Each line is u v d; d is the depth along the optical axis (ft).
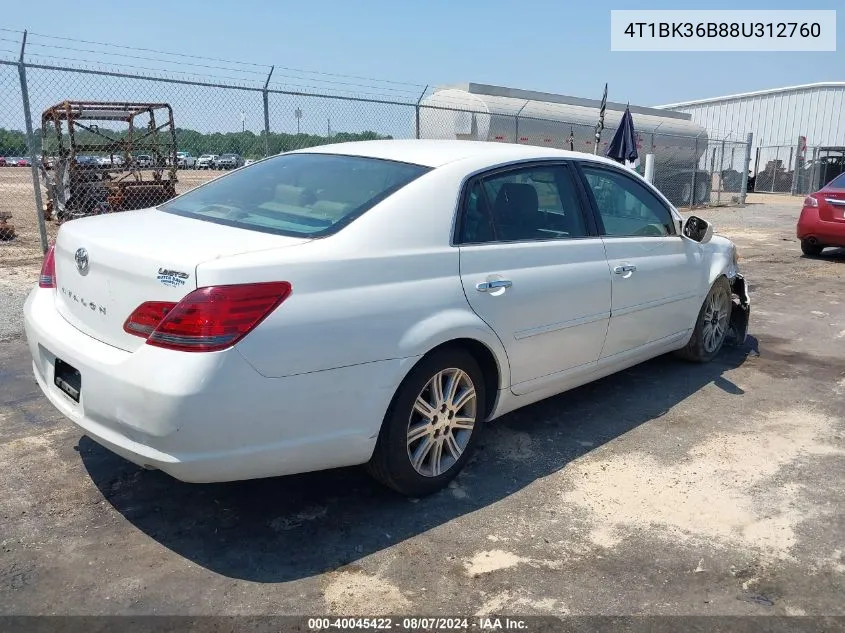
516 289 11.32
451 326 10.23
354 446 9.53
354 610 8.30
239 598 8.45
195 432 8.17
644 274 14.21
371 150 12.06
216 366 8.12
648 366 17.72
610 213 13.93
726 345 19.74
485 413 11.77
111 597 8.38
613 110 69.36
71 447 12.14
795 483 11.70
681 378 16.85
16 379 15.17
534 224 12.16
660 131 72.59
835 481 11.80
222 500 10.66
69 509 10.25
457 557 9.41
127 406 8.38
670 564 9.37
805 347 19.86
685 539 9.97
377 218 9.84
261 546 9.52
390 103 34.81
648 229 14.85
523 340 11.66
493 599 8.57
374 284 9.48
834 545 9.92
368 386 9.42
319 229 9.70
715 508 10.83
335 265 9.13
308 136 32.76
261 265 8.53
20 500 10.43
